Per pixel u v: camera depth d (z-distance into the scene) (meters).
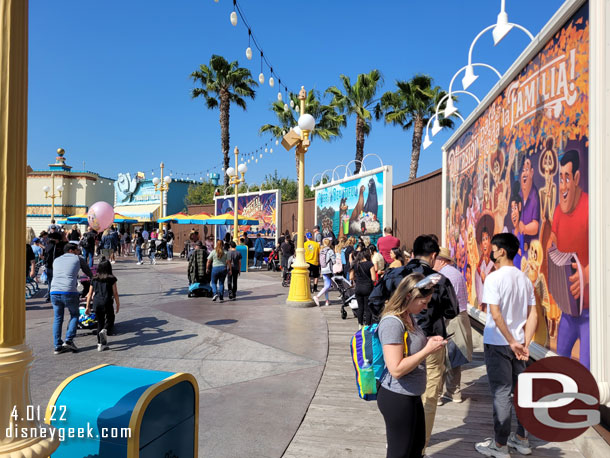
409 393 2.70
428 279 2.71
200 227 33.19
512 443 3.87
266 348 7.17
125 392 2.39
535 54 5.18
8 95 1.91
